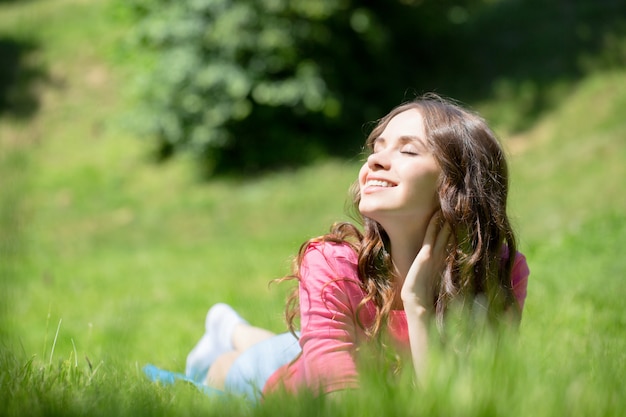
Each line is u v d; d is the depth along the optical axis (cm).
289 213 1355
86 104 1864
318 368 239
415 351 245
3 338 364
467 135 258
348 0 1509
